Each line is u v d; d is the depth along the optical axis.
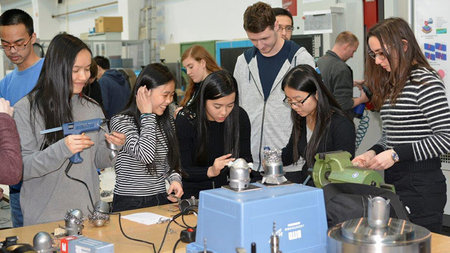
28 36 2.57
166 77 2.26
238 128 2.51
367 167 2.01
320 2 4.37
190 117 2.49
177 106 3.81
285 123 2.71
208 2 6.86
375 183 1.75
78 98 2.16
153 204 2.31
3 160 1.65
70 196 2.07
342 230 1.37
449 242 1.68
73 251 1.52
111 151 2.02
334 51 4.11
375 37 2.13
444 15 3.73
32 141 2.00
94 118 2.17
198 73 3.58
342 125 2.25
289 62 2.72
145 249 1.64
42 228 1.90
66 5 11.08
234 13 6.40
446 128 2.04
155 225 1.92
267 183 1.55
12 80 2.71
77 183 2.08
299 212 1.43
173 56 6.32
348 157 1.89
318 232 1.48
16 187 2.49
